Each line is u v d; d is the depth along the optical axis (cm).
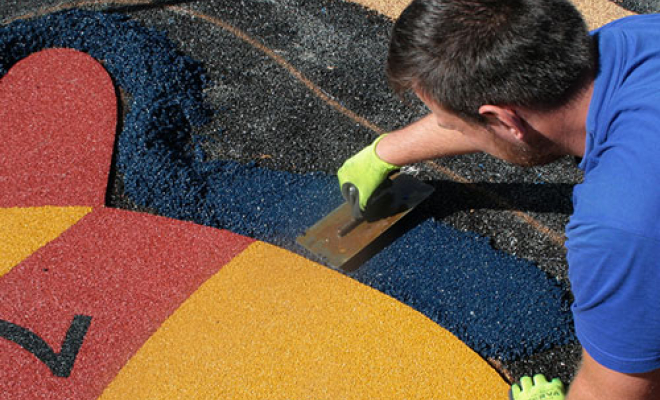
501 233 270
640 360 140
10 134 307
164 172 289
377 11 368
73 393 224
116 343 236
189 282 253
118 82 334
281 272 254
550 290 248
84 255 262
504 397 218
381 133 310
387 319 239
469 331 238
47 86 328
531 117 144
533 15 135
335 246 259
